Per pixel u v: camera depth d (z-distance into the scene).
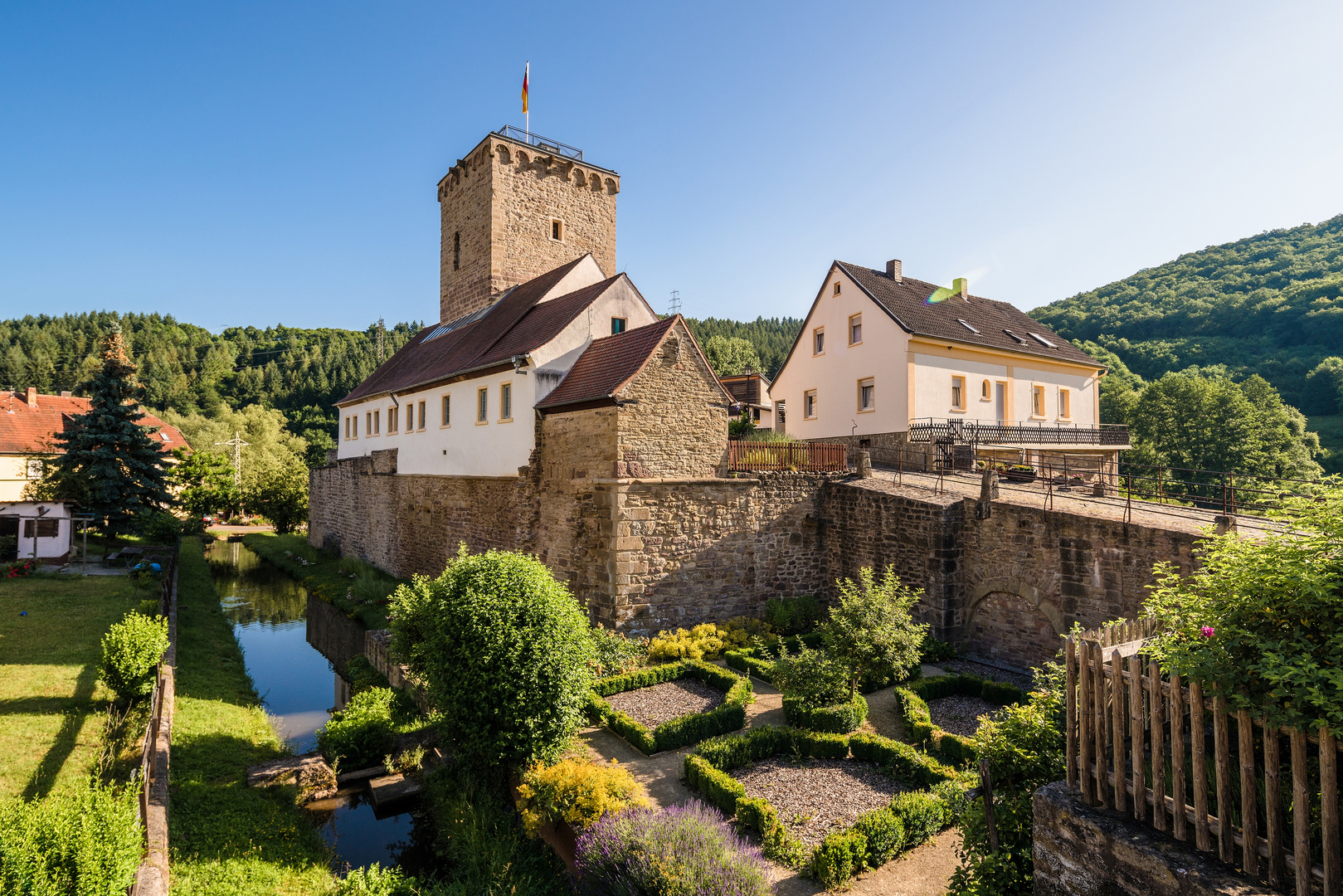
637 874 7.00
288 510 46.66
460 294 31.34
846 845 7.96
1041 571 14.80
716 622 17.84
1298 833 4.07
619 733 12.23
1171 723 4.73
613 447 16.67
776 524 18.98
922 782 10.02
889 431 27.20
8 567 22.75
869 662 12.11
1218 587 5.11
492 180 28.36
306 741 14.18
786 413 33.31
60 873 5.84
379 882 8.32
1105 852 4.92
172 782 10.65
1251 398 54.09
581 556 17.75
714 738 11.90
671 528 17.19
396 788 11.42
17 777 9.62
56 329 135.25
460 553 12.40
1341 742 4.04
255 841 9.45
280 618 25.19
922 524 16.81
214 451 65.75
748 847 8.13
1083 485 21.83
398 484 28.30
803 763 10.97
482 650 10.38
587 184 31.33
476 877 8.63
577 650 10.92
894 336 27.03
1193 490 46.75
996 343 29.38
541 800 9.30
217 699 14.78
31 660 14.24
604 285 21.45
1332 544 4.77
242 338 159.88
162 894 7.25
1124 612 13.31
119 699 12.44
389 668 16.73
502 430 21.06
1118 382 61.03
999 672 15.19
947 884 7.75
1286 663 4.28
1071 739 5.49
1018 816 6.09
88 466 28.80
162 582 22.48
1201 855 4.52
